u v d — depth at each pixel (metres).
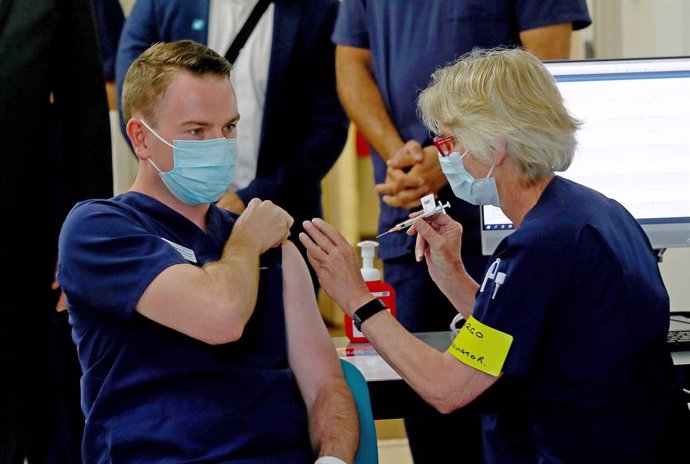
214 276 4.10
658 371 4.07
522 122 4.06
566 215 4.03
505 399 4.27
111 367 4.13
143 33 7.86
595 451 3.98
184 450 3.97
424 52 7.13
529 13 6.97
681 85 5.48
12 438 5.79
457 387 4.04
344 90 7.53
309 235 4.62
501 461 4.35
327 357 4.52
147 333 4.11
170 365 4.09
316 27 7.73
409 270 7.13
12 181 5.61
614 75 5.47
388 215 7.23
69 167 6.00
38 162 5.73
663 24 7.70
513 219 4.29
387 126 7.36
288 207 7.64
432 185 6.98
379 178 7.63
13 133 5.59
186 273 4.05
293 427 4.24
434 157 6.97
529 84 4.12
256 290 4.22
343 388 4.43
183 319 4.01
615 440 3.96
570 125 4.16
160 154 4.36
